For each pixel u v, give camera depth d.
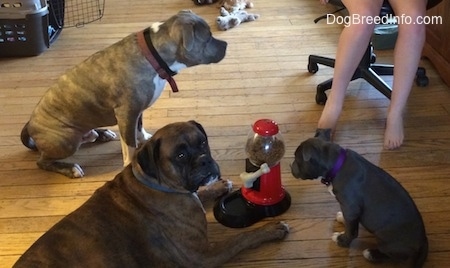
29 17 2.42
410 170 1.68
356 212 1.31
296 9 2.91
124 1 3.15
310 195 1.61
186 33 1.56
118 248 1.20
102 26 2.83
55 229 1.22
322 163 1.31
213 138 1.89
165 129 1.26
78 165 1.78
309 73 2.27
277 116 1.99
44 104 1.72
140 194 1.28
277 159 1.49
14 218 1.59
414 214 1.28
